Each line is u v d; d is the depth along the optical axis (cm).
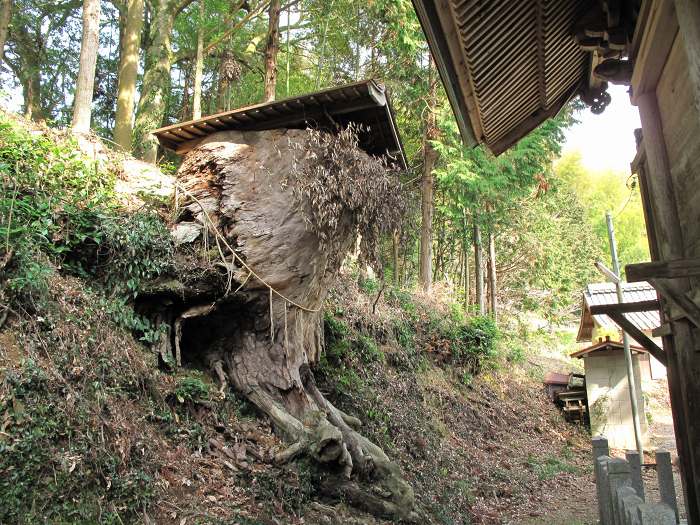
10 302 496
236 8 1501
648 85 454
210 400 621
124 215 667
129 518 443
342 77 1817
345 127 708
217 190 703
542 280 2539
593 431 1652
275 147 686
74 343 518
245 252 673
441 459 998
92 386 499
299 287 702
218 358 689
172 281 648
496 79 515
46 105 1753
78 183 670
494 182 1562
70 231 614
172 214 709
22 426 423
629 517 415
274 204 676
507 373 1825
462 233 2050
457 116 548
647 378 2166
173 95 1989
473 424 1332
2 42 1142
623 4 464
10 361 455
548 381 1909
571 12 485
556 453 1412
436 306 1634
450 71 465
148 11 1781
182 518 467
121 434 487
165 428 557
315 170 654
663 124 447
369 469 663
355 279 1284
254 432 632
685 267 328
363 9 1652
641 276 334
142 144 1248
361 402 898
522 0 422
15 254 516
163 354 628
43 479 412
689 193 407
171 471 512
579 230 3067
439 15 392
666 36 395
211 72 1992
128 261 629
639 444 1301
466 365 1578
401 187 729
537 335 2648
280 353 696
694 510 481
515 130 648
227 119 701
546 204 2377
